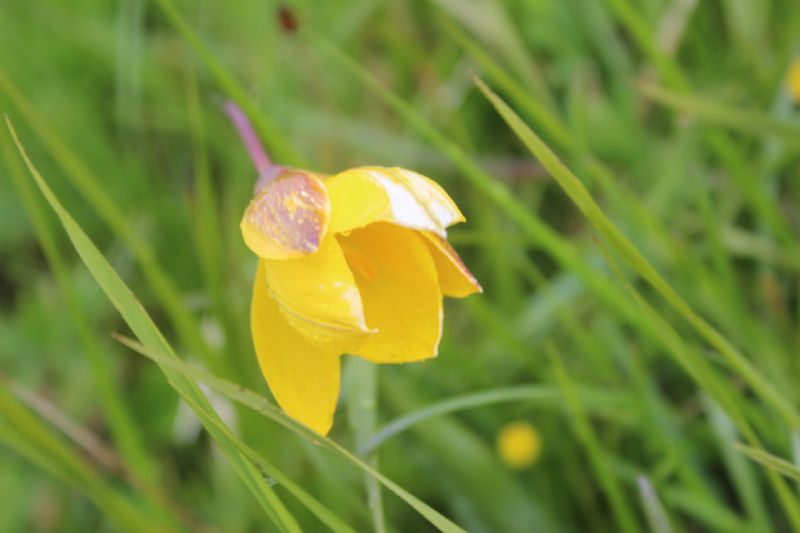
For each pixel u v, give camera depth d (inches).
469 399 21.4
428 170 25.5
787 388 22.6
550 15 26.5
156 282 22.3
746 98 24.9
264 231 20.1
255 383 22.9
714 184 24.7
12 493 23.5
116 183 25.4
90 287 24.9
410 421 21.1
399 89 26.8
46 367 24.5
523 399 23.4
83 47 26.4
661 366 23.6
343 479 22.8
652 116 25.8
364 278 20.2
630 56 26.6
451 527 19.5
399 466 23.0
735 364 20.6
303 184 20.2
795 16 24.2
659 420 22.7
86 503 23.6
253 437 22.6
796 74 24.2
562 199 25.5
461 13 25.5
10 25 26.4
